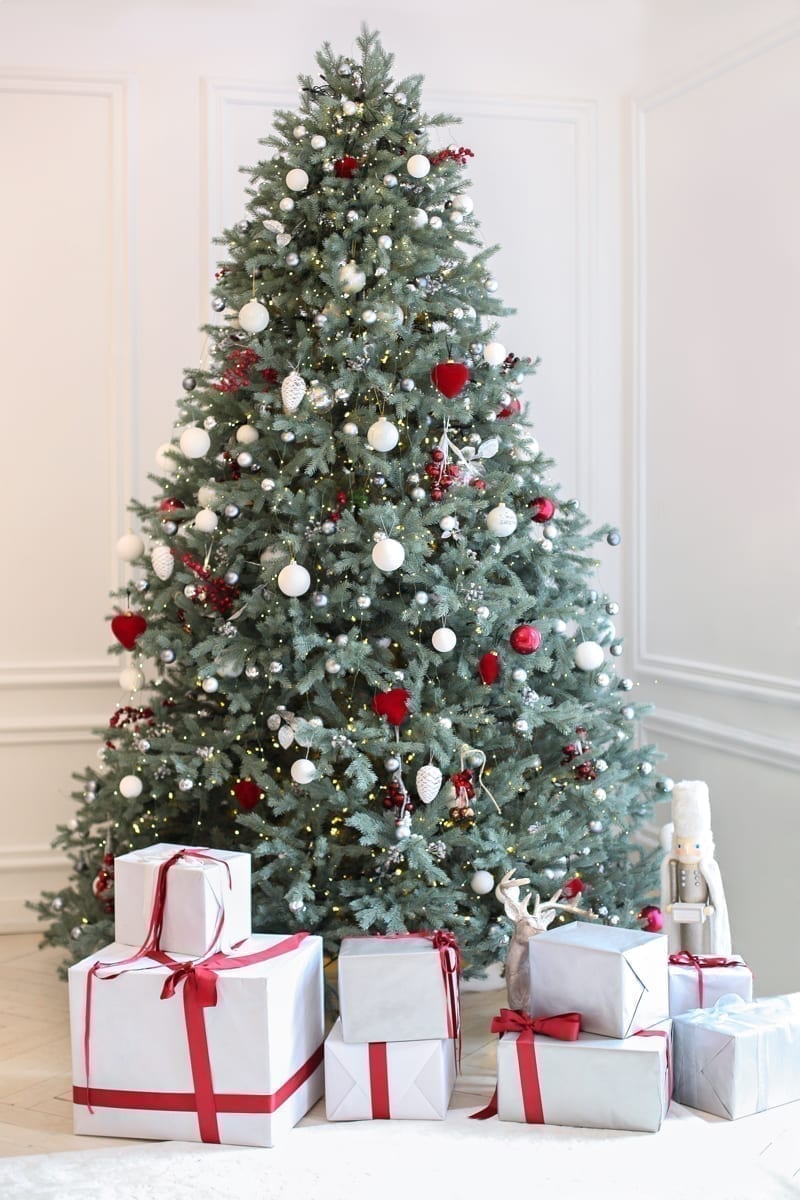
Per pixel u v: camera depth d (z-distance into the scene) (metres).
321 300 2.98
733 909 3.76
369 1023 2.40
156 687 3.18
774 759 3.51
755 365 3.62
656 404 4.16
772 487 3.54
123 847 3.13
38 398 3.98
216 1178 2.17
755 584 3.62
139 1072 2.34
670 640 4.11
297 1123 2.41
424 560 2.99
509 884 2.68
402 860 2.86
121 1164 2.23
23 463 3.97
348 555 2.82
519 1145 2.29
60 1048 2.89
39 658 4.00
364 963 2.40
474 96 4.22
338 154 3.04
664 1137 2.31
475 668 3.02
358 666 2.84
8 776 4.00
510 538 3.06
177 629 3.02
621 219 4.34
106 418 4.02
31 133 3.95
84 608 4.02
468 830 2.90
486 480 3.06
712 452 3.84
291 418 2.89
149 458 4.05
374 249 2.91
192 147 4.05
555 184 4.31
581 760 3.00
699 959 2.71
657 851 3.25
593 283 4.34
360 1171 2.19
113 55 4.00
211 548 3.04
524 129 4.28
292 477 2.96
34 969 3.56
